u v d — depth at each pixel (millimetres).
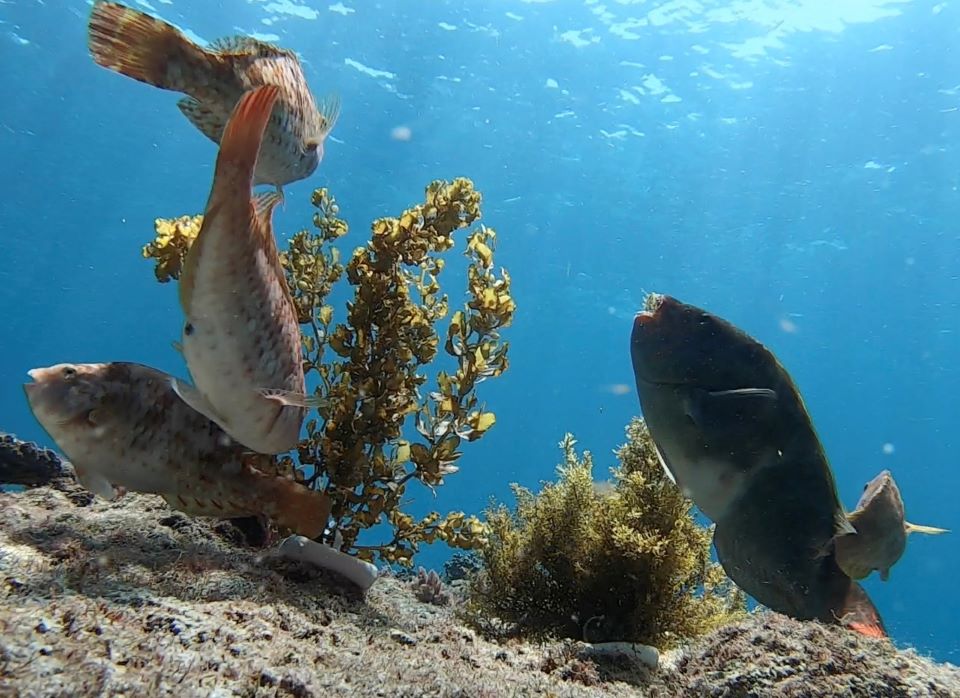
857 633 542
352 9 4645
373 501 750
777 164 6090
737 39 4902
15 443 1011
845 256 7520
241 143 434
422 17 4770
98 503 756
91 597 425
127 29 560
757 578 700
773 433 685
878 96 5297
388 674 439
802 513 681
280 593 566
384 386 759
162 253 811
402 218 772
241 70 599
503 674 515
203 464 592
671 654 767
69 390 528
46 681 300
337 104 717
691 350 696
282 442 560
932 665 506
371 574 650
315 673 403
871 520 693
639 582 786
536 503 870
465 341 775
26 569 456
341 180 6777
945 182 6027
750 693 486
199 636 404
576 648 679
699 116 5645
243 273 463
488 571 858
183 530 685
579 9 4738
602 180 6637
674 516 834
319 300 854
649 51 5051
